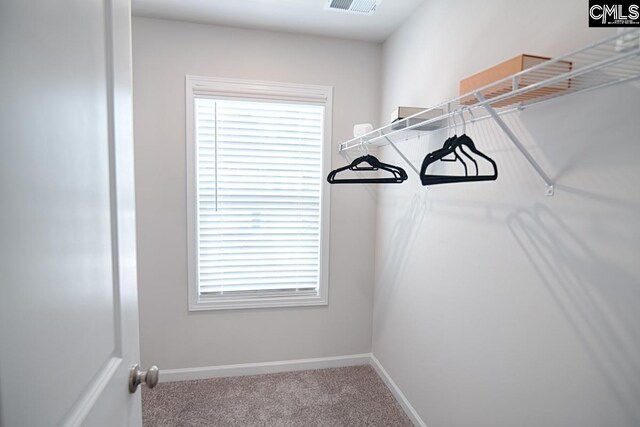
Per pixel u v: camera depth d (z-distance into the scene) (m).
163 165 2.46
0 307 0.38
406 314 2.29
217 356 2.65
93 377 0.63
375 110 2.76
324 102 2.66
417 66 2.16
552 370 1.20
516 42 1.37
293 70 2.60
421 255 2.10
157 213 2.48
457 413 1.74
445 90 1.86
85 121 0.60
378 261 2.77
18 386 0.41
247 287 2.70
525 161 1.30
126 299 0.80
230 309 2.64
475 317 1.60
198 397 2.39
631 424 0.95
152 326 2.54
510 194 1.38
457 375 1.74
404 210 2.33
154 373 0.85
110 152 0.71
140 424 0.89
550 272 1.20
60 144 0.51
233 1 2.15
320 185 2.75
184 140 2.48
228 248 2.64
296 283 2.78
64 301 0.52
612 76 0.98
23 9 0.42
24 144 0.42
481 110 1.55
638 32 0.69
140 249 2.47
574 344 1.11
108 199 0.70
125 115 0.80
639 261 0.92
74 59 0.56
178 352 2.59
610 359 1.00
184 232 2.53
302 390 2.50
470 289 1.64
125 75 0.80
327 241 2.76
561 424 1.16
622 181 0.96
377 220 2.80
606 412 1.01
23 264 0.42
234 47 2.50
